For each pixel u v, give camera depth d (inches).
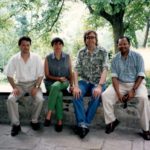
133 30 412.8
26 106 181.6
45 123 169.9
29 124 180.1
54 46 174.1
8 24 454.0
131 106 169.5
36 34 422.0
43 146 148.6
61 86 168.6
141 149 144.7
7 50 459.2
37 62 171.9
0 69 314.8
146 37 625.9
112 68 166.1
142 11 378.6
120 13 384.2
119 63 164.6
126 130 170.1
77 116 161.3
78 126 160.1
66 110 177.9
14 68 169.9
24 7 400.5
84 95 171.9
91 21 452.1
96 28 470.3
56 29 426.3
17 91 166.1
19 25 441.1
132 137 160.1
